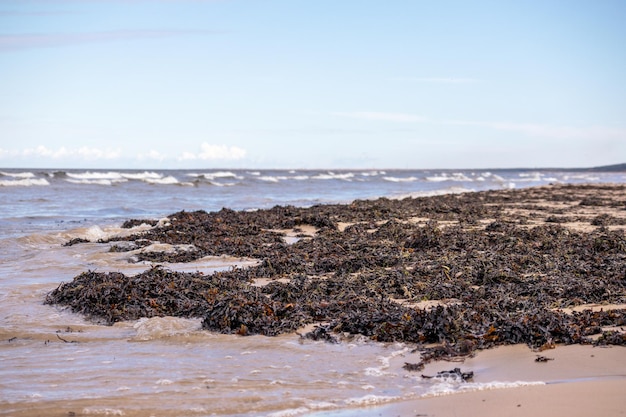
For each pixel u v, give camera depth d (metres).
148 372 7.09
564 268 12.59
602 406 5.54
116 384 6.68
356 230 20.08
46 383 6.74
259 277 12.97
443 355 7.39
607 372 6.50
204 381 6.75
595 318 8.37
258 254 16.16
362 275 12.07
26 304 10.67
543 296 10.20
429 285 11.09
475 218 23.98
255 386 6.57
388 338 8.14
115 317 9.61
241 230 20.34
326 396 6.23
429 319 8.12
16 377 6.94
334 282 11.48
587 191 46.72
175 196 44.91
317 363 7.33
